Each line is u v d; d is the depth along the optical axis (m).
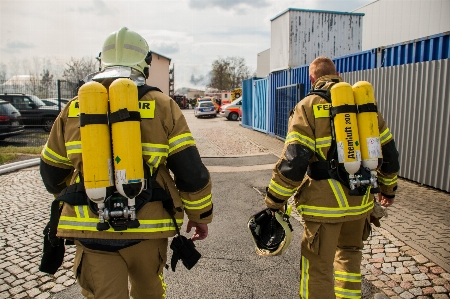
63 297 2.97
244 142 12.69
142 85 1.87
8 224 4.71
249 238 4.20
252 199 5.90
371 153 2.10
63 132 1.82
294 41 15.17
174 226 1.85
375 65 7.54
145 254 1.81
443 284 3.08
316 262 2.26
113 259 1.75
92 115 1.60
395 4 14.84
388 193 2.56
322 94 2.22
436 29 12.62
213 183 6.98
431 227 4.33
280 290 3.05
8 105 12.19
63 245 2.03
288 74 12.24
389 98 7.03
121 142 1.60
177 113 1.86
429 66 6.02
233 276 3.29
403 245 3.83
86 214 1.72
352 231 2.39
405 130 6.64
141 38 2.02
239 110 24.80
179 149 1.81
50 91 15.56
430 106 6.03
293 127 2.19
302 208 2.30
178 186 1.87
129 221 1.66
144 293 1.98
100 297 1.71
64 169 1.88
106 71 1.87
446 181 5.75
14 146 12.14
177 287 3.10
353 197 2.21
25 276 3.31
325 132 2.16
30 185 6.86
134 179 1.60
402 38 14.49
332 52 15.51
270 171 8.04
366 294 2.95
